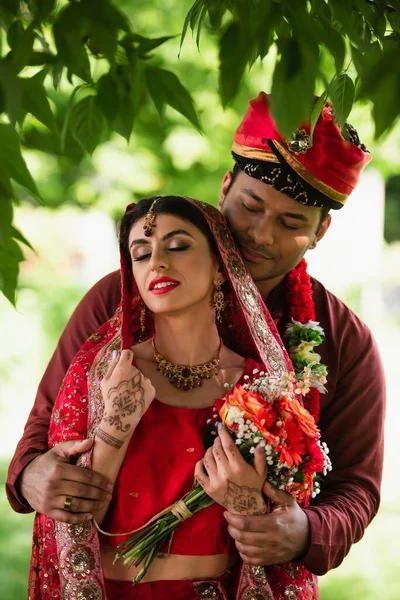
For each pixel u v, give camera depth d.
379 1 2.44
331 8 2.49
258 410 2.68
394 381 12.88
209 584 2.77
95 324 3.40
